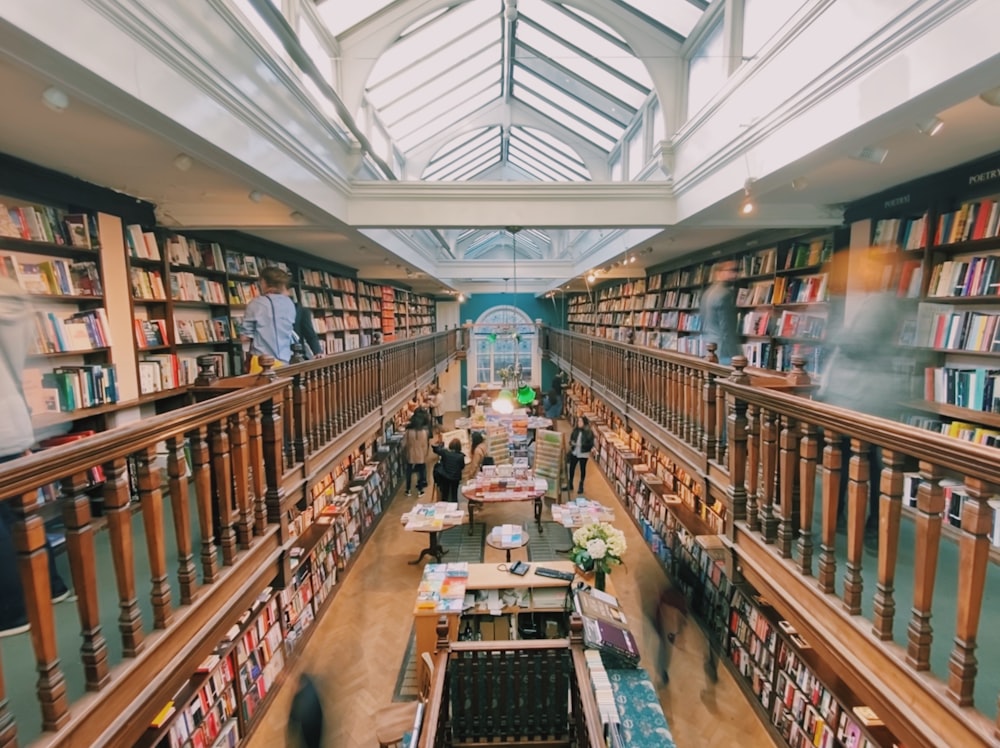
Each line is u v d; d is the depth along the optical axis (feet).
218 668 10.21
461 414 58.39
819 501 10.57
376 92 17.85
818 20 8.05
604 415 32.22
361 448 22.27
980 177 9.81
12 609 6.63
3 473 3.78
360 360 16.02
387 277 34.81
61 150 8.69
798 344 15.81
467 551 21.31
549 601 14.51
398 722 11.00
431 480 30.14
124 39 5.82
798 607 6.97
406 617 16.12
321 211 12.91
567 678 11.05
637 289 32.78
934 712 4.82
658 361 14.57
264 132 9.52
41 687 4.37
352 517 19.83
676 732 11.39
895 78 6.54
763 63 9.71
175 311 14.51
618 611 13.23
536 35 17.90
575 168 30.04
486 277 38.22
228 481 7.28
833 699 9.07
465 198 15.12
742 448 8.87
